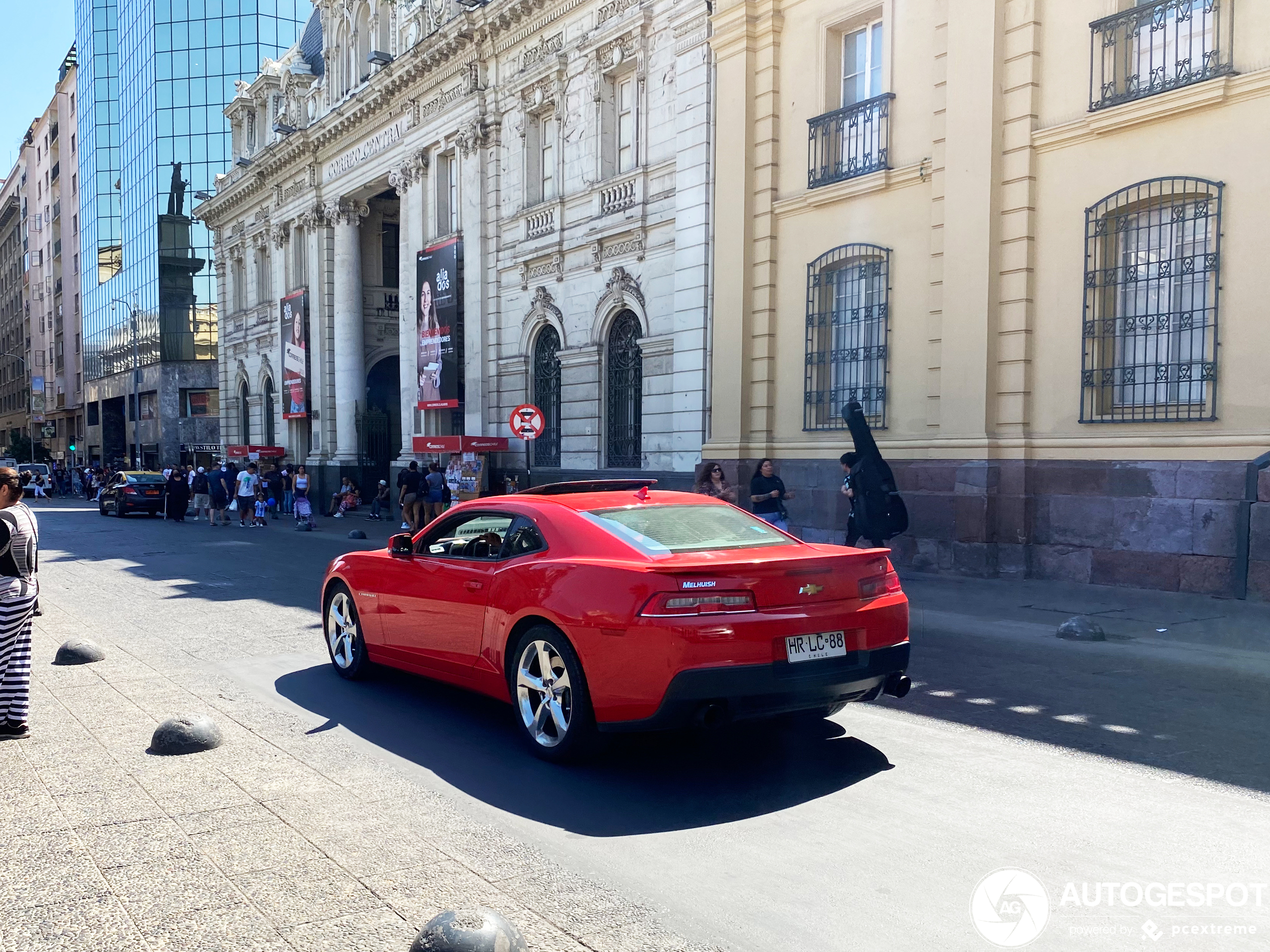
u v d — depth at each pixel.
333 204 32.59
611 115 20.20
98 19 69.88
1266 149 10.09
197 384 59.91
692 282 17.56
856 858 3.87
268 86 39.41
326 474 32.91
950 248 12.99
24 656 5.62
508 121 23.09
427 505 22.30
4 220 108.19
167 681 7.19
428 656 6.30
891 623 5.18
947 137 13.01
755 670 4.64
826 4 15.12
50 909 3.34
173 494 30.11
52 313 88.62
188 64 59.62
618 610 4.76
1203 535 10.51
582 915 3.36
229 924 3.23
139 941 3.11
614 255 19.91
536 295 22.28
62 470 59.62
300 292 34.34
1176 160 10.84
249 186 38.66
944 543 12.97
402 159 27.66
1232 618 9.23
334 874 3.66
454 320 24.91
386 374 35.00
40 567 15.84
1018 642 8.54
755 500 12.79
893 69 14.11
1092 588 11.30
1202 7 10.60
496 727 5.96
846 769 5.04
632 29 19.03
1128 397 11.41
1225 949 3.10
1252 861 3.81
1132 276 11.40
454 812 4.41
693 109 17.48
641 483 6.87
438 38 24.48
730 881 3.65
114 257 70.62
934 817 4.32
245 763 5.14
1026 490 12.17
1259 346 10.15
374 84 27.86
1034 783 4.78
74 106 80.19
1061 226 11.95
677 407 17.94
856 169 14.67
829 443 15.06
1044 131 11.97
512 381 23.34
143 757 5.22
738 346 16.41
